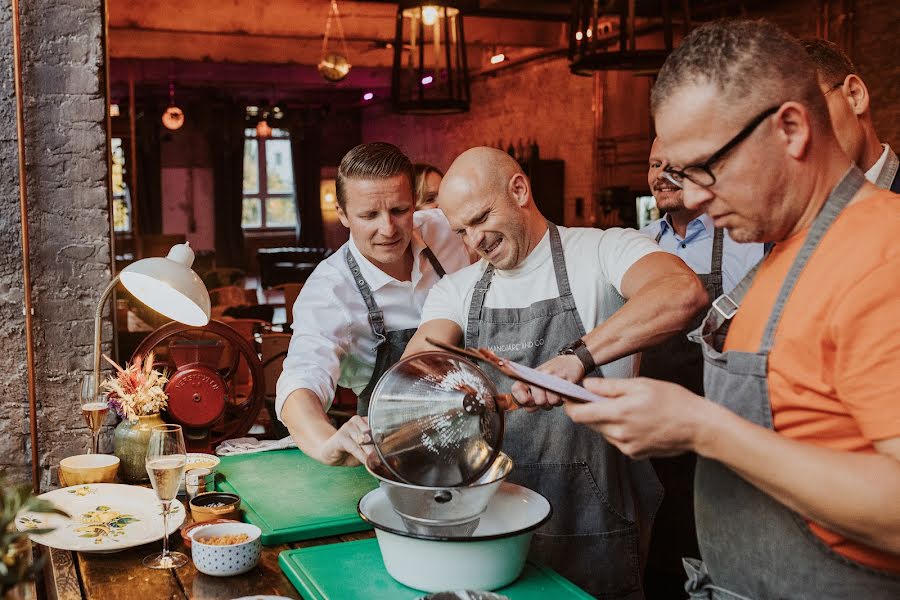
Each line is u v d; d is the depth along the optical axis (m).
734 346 1.36
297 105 19.42
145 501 2.14
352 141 21.38
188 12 8.91
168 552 1.84
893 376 1.07
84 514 2.04
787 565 1.27
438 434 1.54
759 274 1.36
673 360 2.79
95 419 2.50
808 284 1.21
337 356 2.38
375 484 2.25
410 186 2.31
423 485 1.53
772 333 1.24
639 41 8.68
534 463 2.07
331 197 21.52
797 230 1.26
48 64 2.73
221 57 11.39
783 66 1.17
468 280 2.17
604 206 9.44
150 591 1.67
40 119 2.73
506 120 12.45
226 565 1.71
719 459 1.17
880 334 1.09
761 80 1.16
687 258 2.96
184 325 2.79
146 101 18.55
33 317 2.77
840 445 1.18
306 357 2.29
